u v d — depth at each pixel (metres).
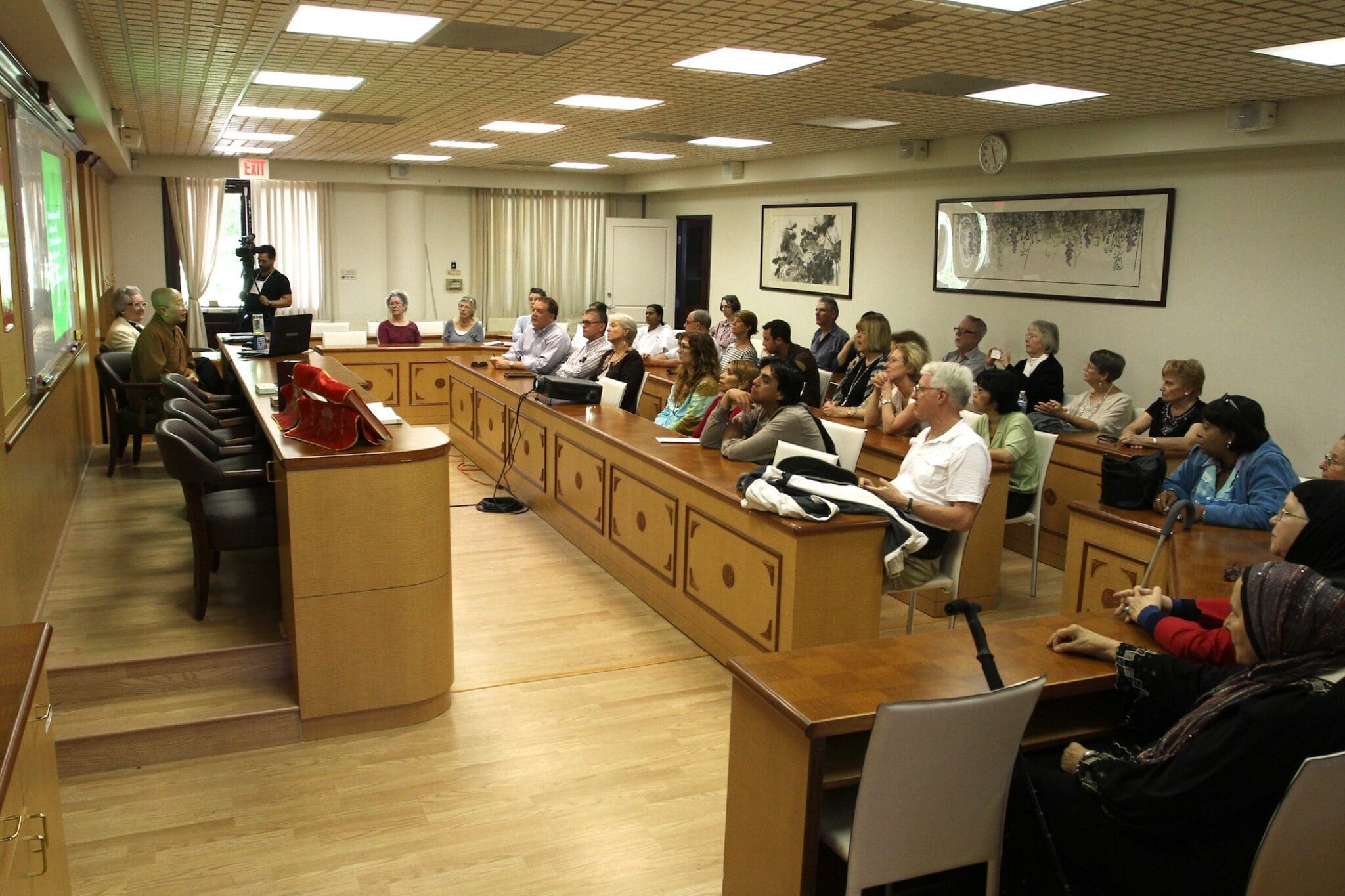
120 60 5.18
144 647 3.64
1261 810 1.94
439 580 3.60
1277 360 6.02
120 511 5.65
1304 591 1.85
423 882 2.71
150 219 11.35
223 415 5.96
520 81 5.67
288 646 3.66
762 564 3.69
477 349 9.30
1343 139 5.32
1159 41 4.12
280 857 2.81
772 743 2.16
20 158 4.12
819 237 10.09
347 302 12.47
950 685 2.19
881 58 4.69
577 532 5.71
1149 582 3.24
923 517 3.66
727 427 4.79
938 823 1.99
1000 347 7.97
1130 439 5.43
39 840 1.78
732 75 5.28
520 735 3.54
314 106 6.88
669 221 12.59
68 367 5.61
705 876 2.76
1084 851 2.13
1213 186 6.30
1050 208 7.40
